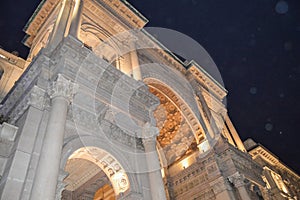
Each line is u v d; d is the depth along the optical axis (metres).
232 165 23.44
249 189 23.27
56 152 10.28
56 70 13.30
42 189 9.06
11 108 13.73
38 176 9.43
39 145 10.84
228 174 23.30
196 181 25.20
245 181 23.31
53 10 23.97
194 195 24.56
